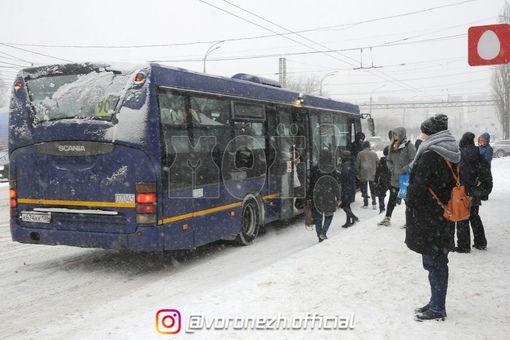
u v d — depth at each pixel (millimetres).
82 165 7449
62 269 7977
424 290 5883
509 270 6660
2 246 9664
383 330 4695
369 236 9023
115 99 7320
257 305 5367
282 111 11312
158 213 7219
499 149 49281
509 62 4711
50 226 7715
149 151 7164
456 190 4750
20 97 7836
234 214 9234
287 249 9523
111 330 4871
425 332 4637
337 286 6035
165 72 7590
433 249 4832
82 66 7570
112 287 6988
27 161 7797
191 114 8062
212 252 9266
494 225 9805
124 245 7270
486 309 5242
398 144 9883
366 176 14680
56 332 5289
